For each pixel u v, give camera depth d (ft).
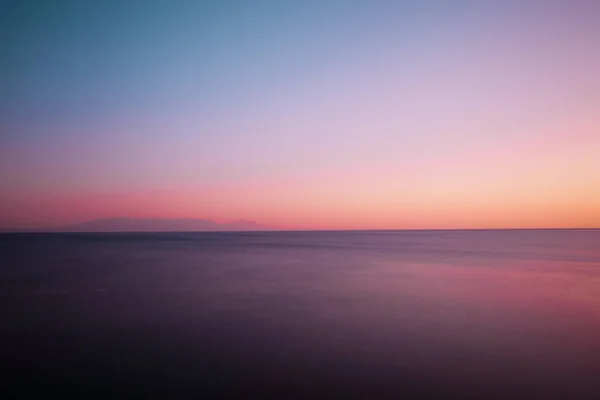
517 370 24.32
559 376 23.38
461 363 25.62
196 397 20.39
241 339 30.91
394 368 24.62
